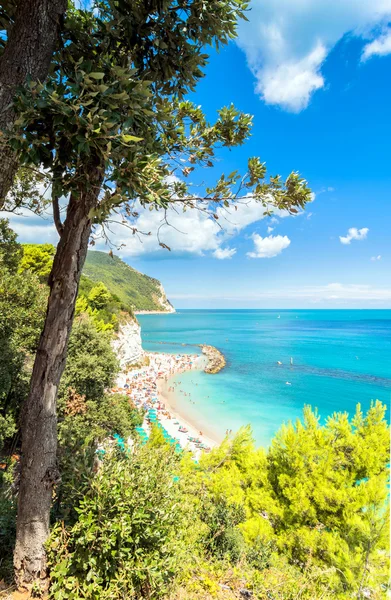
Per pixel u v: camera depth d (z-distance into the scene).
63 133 2.42
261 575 5.60
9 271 16.78
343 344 118.50
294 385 58.81
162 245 3.63
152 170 3.00
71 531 3.97
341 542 8.60
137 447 5.36
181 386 56.84
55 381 4.07
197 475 11.08
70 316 4.09
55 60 3.46
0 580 4.07
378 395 52.25
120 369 19.33
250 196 4.34
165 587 4.20
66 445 4.91
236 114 4.85
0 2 3.21
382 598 7.33
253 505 10.53
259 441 34.34
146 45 3.68
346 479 9.82
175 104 4.75
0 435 12.59
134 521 4.09
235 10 3.57
